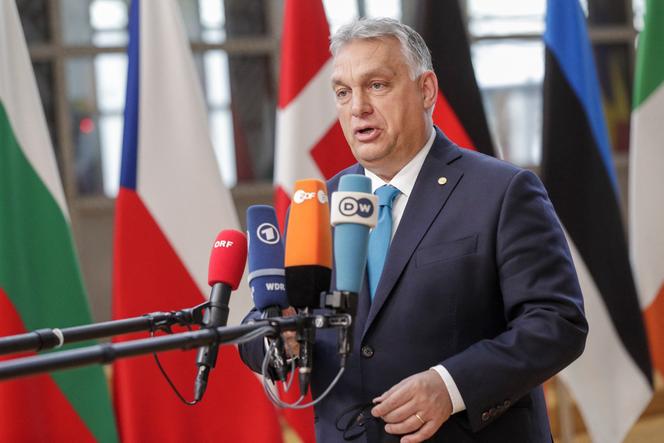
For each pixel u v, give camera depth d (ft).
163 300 32.60
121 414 33.06
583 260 35.68
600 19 66.90
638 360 35.91
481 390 17.43
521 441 18.75
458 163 19.93
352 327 16.26
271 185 63.21
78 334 15.53
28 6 60.49
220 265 17.48
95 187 61.00
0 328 30.60
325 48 35.42
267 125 63.62
